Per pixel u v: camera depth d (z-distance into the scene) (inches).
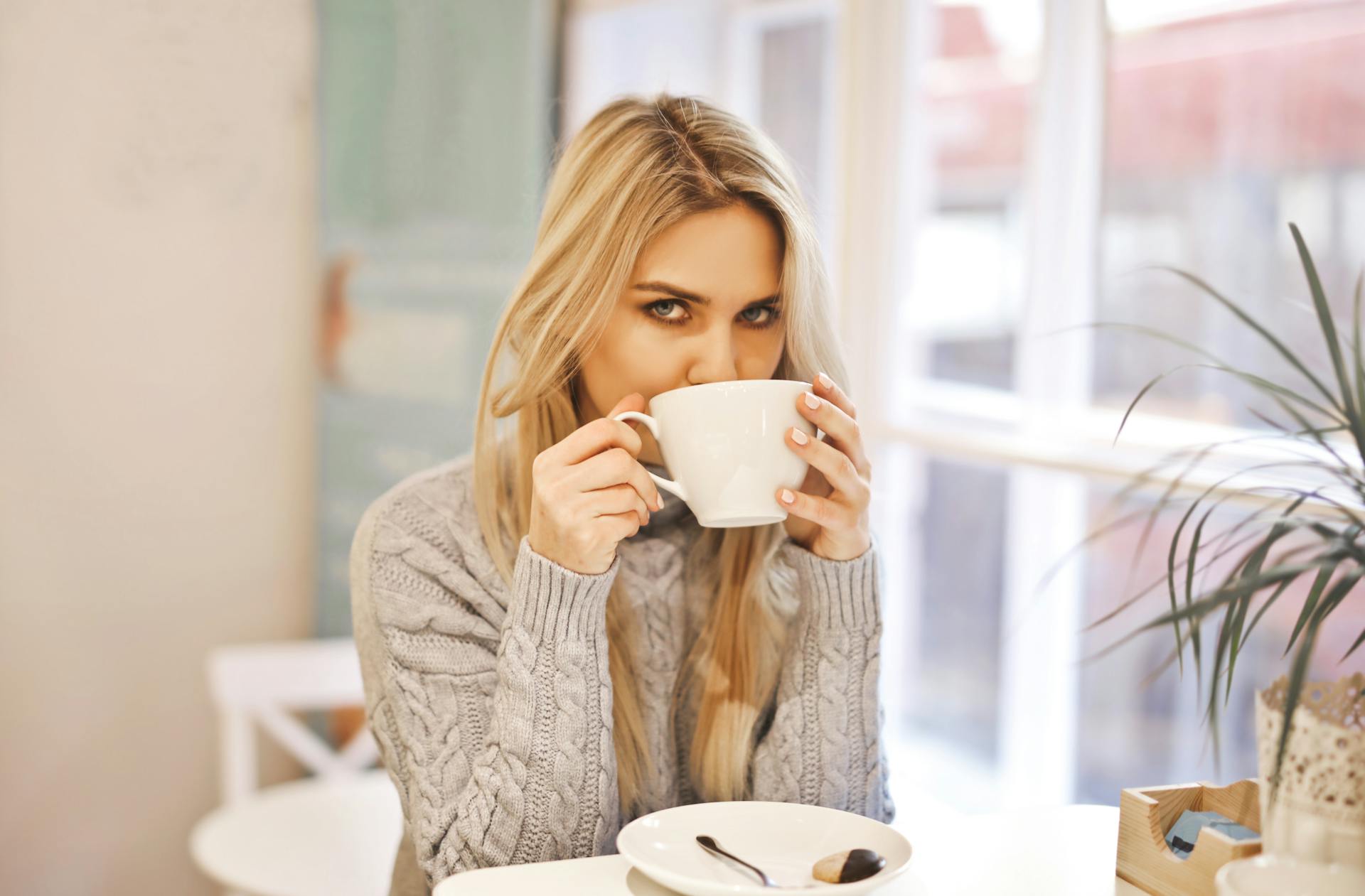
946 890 29.4
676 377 35.7
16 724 88.4
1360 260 55.2
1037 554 74.2
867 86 78.2
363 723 92.9
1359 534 25.5
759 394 31.0
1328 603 24.5
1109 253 67.7
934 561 83.0
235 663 81.5
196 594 92.4
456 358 94.3
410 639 36.3
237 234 90.6
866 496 33.9
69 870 90.7
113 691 90.7
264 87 90.1
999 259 74.4
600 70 95.6
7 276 85.1
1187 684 66.4
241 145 89.9
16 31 83.8
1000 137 73.7
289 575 94.9
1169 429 64.5
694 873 28.6
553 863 30.0
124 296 88.2
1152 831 29.5
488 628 37.0
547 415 38.5
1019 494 75.3
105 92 86.2
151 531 90.7
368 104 90.0
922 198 80.1
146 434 89.8
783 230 36.0
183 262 89.4
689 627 41.4
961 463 79.9
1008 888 29.6
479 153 92.6
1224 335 61.6
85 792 90.6
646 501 33.3
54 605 88.6
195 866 94.2
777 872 29.1
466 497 39.4
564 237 35.8
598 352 36.7
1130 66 66.1
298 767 95.3
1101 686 71.7
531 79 92.8
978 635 79.8
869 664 38.9
